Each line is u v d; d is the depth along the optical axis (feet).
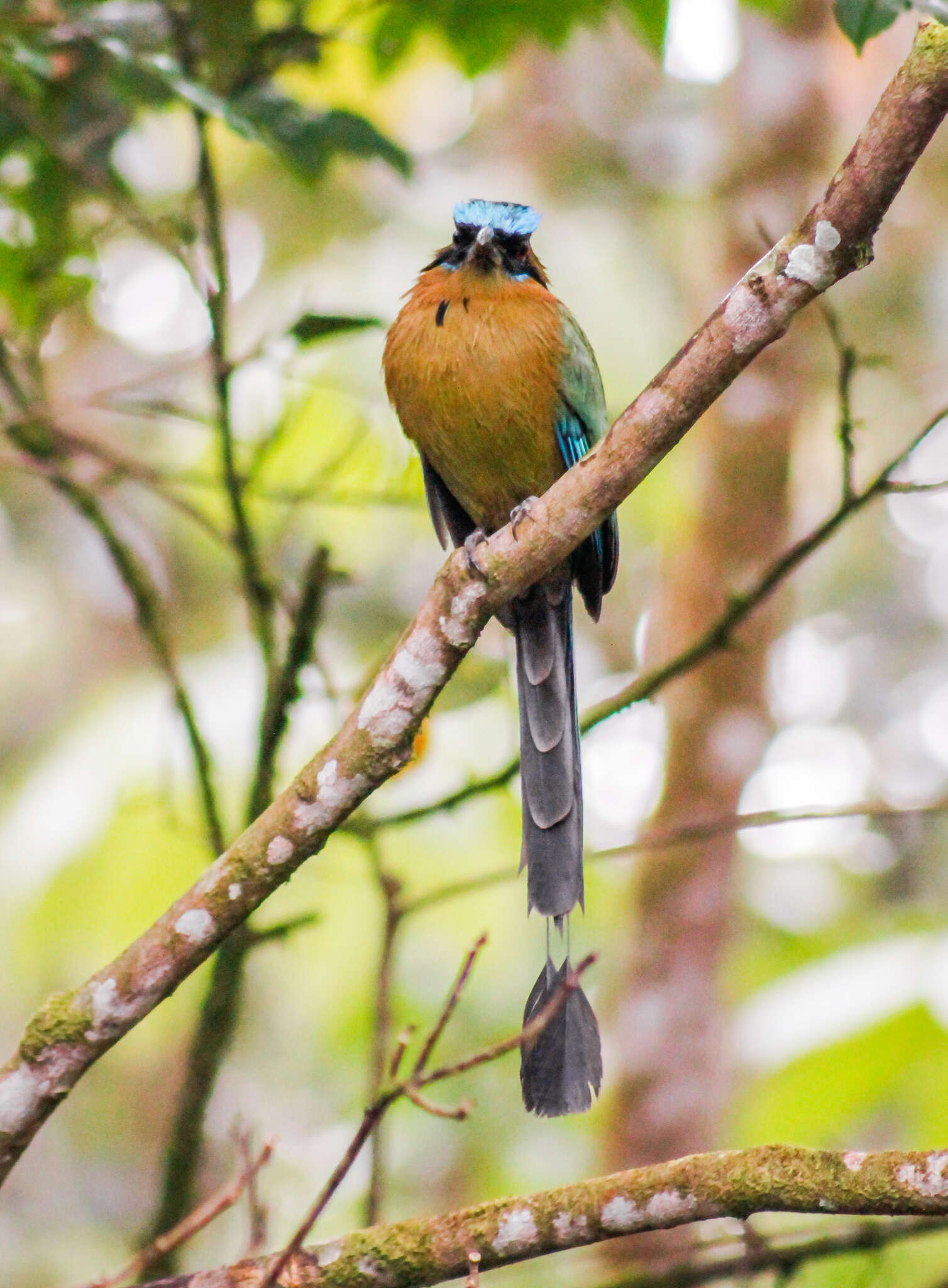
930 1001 31.50
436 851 41.57
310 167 28.60
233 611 45.11
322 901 41.29
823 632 55.57
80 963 42.04
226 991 24.50
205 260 31.12
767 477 40.04
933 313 53.06
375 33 32.96
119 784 40.11
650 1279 25.00
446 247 28.73
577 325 27.73
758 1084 33.14
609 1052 43.04
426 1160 41.42
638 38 31.60
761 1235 24.75
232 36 27.94
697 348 16.90
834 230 16.26
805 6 41.65
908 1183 15.60
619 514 49.14
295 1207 39.88
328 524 40.60
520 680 24.50
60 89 29.22
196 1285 17.02
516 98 53.72
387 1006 23.82
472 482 28.22
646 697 25.35
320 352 37.04
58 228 29.73
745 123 42.04
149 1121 48.75
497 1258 16.75
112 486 30.94
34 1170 47.44
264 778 24.32
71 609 49.49
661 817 39.19
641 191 52.65
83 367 46.60
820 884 51.49
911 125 15.67
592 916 44.52
